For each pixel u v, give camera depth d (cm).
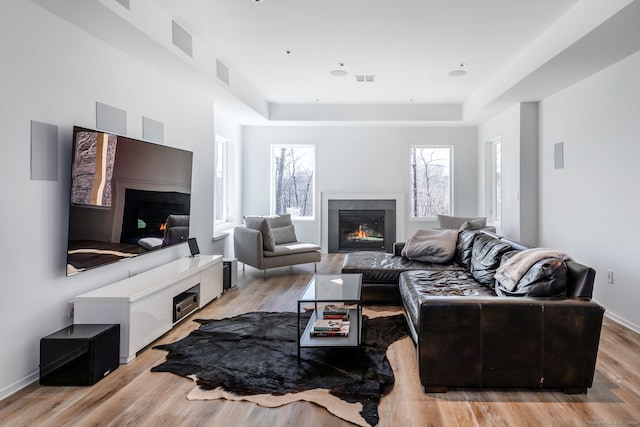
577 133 409
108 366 241
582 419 193
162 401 211
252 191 709
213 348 282
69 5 234
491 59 423
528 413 199
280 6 304
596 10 272
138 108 339
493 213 661
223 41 375
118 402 210
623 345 288
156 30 296
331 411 199
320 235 716
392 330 318
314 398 212
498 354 217
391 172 706
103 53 293
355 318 313
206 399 212
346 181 710
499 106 530
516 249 307
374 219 718
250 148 709
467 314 216
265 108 623
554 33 333
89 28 269
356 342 262
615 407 204
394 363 259
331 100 620
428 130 701
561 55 329
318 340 266
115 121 308
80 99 270
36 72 233
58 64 249
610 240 354
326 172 712
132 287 281
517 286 249
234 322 339
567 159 429
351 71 468
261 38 368
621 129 338
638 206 318
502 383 218
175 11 311
